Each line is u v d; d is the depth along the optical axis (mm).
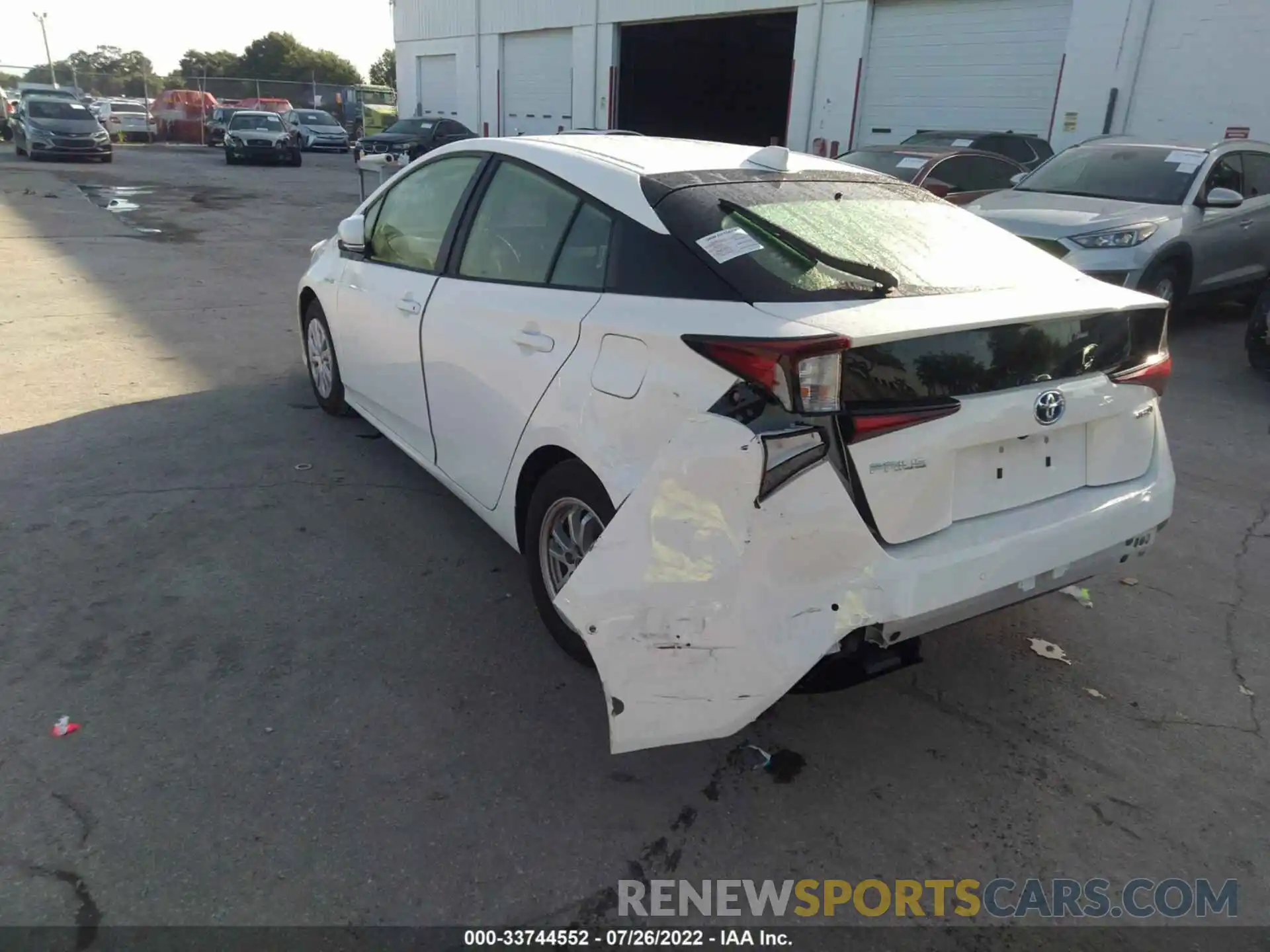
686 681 2355
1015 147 13008
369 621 3434
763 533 2275
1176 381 7012
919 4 15797
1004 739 2926
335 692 3021
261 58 93438
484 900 2283
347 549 3969
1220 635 3535
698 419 2363
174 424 5355
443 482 3965
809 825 2564
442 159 4121
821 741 2900
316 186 21641
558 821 2535
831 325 2359
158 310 8242
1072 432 2791
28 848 2352
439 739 2828
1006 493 2658
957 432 2469
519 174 3541
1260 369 6957
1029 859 2471
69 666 3086
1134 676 3271
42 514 4152
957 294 2695
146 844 2383
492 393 3332
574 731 2895
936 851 2492
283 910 2217
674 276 2727
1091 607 3721
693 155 3414
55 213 14461
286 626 3379
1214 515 4590
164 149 34469
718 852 2461
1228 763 2842
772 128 27641
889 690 3168
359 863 2361
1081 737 2943
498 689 3078
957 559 2471
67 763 2646
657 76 23891
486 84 26875
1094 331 2756
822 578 2328
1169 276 8047
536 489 3180
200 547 3922
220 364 6625
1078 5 13703
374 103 49281
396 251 4352
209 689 3004
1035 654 3387
